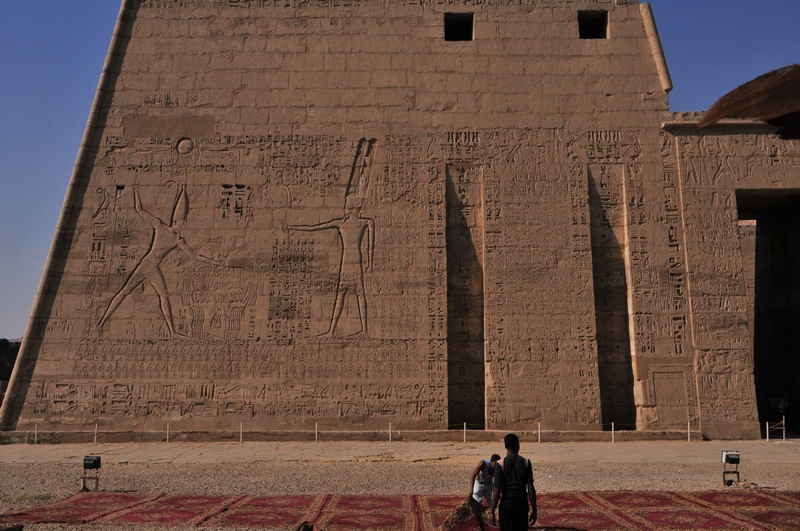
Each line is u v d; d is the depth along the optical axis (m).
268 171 21.59
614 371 20.56
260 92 22.14
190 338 20.52
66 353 20.39
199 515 9.82
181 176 21.56
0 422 19.75
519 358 20.28
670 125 21.45
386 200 21.33
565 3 22.66
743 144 21.41
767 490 11.60
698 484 12.45
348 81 22.16
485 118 21.84
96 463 11.81
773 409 23.53
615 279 21.05
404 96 22.02
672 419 19.94
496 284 20.73
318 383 20.25
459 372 20.55
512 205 21.22
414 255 20.94
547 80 22.08
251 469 14.48
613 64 22.12
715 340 20.33
